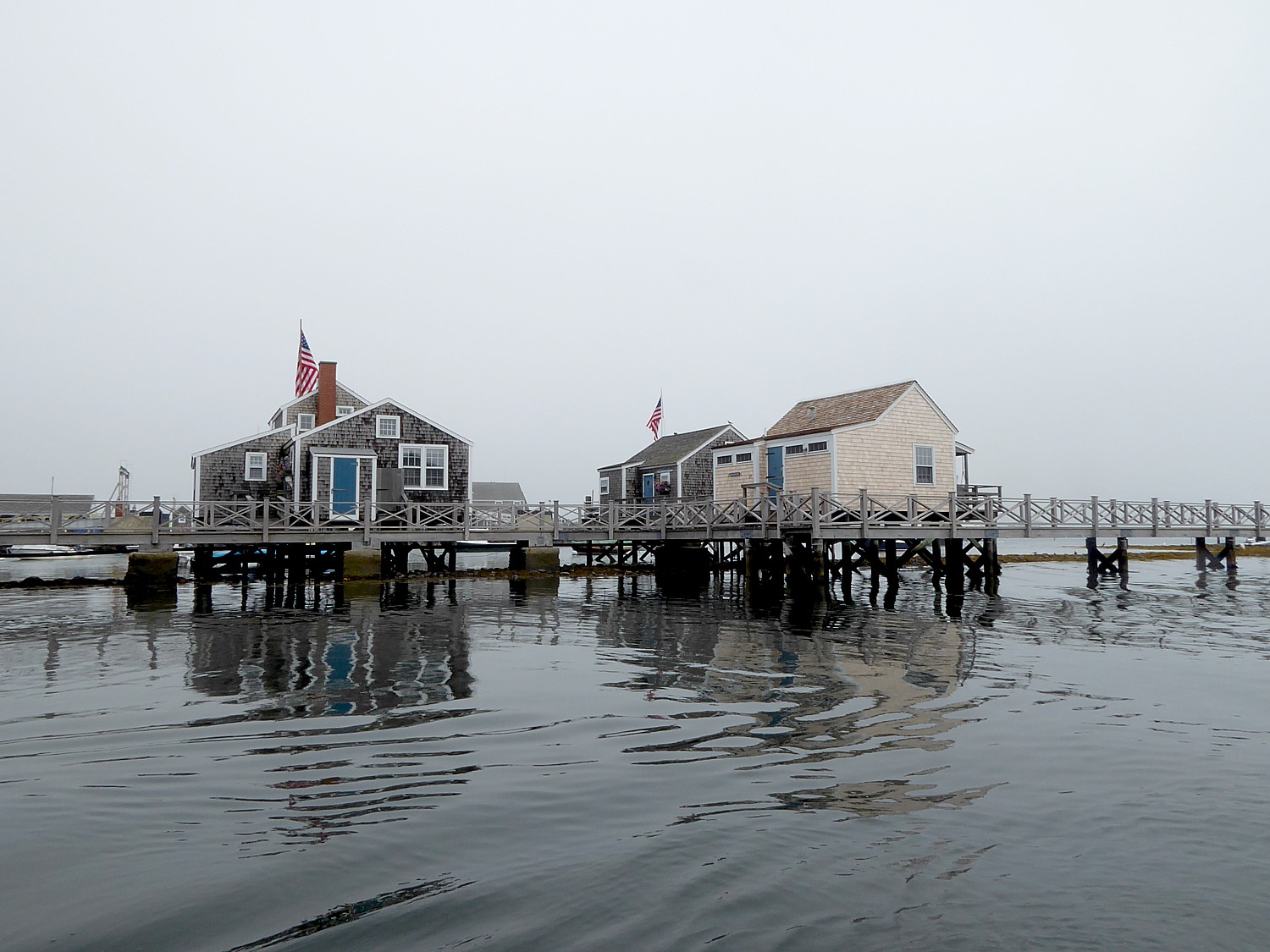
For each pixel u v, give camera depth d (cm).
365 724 958
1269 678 1262
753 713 1023
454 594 2558
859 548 2836
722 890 544
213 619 1900
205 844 616
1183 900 533
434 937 486
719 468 3456
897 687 1178
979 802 707
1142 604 2386
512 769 793
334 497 3158
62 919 502
